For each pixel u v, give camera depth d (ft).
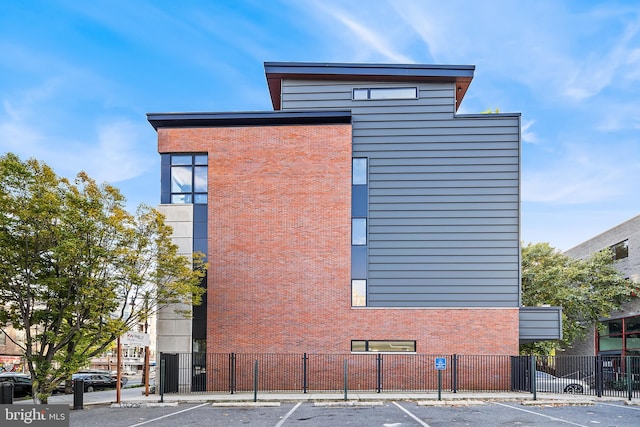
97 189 64.95
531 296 118.42
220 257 79.82
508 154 81.41
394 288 79.30
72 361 61.72
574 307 117.50
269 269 79.51
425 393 71.92
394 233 80.48
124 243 66.08
